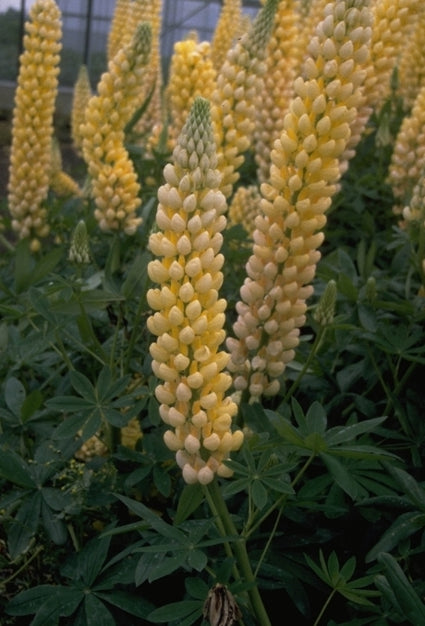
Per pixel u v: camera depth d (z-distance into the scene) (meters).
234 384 1.20
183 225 0.81
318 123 1.06
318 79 1.07
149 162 1.84
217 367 0.84
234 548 0.90
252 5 6.12
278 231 1.11
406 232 1.53
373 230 1.87
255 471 0.91
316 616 1.08
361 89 1.44
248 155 2.38
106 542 0.99
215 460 0.87
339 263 1.42
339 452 0.91
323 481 1.06
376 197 2.00
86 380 1.06
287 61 1.78
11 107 6.65
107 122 1.59
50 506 1.04
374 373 1.28
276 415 0.96
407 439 1.17
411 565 1.06
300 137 1.08
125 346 1.27
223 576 0.86
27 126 1.79
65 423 1.03
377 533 1.08
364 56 1.06
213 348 0.85
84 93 2.81
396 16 1.53
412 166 1.79
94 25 6.54
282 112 1.81
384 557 0.85
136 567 0.96
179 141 0.81
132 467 1.13
